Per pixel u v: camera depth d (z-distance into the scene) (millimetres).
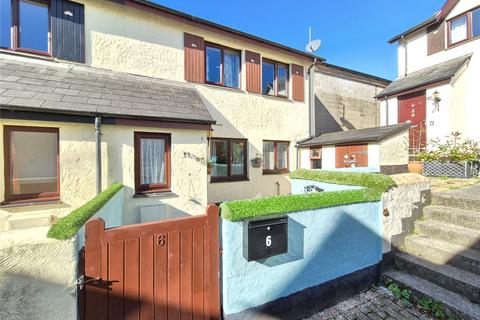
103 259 1994
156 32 7172
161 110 5816
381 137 7195
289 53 9555
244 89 8656
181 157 6020
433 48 10680
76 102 4949
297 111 9992
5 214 4414
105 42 6457
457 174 6934
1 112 4203
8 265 1577
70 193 4895
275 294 2658
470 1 9398
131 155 5484
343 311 2936
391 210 3574
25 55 5555
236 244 2416
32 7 5762
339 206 3111
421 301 2877
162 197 5750
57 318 1705
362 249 3322
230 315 2414
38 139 4781
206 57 8156
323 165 9117
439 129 9328
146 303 2154
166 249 2240
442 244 3371
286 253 2713
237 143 8594
